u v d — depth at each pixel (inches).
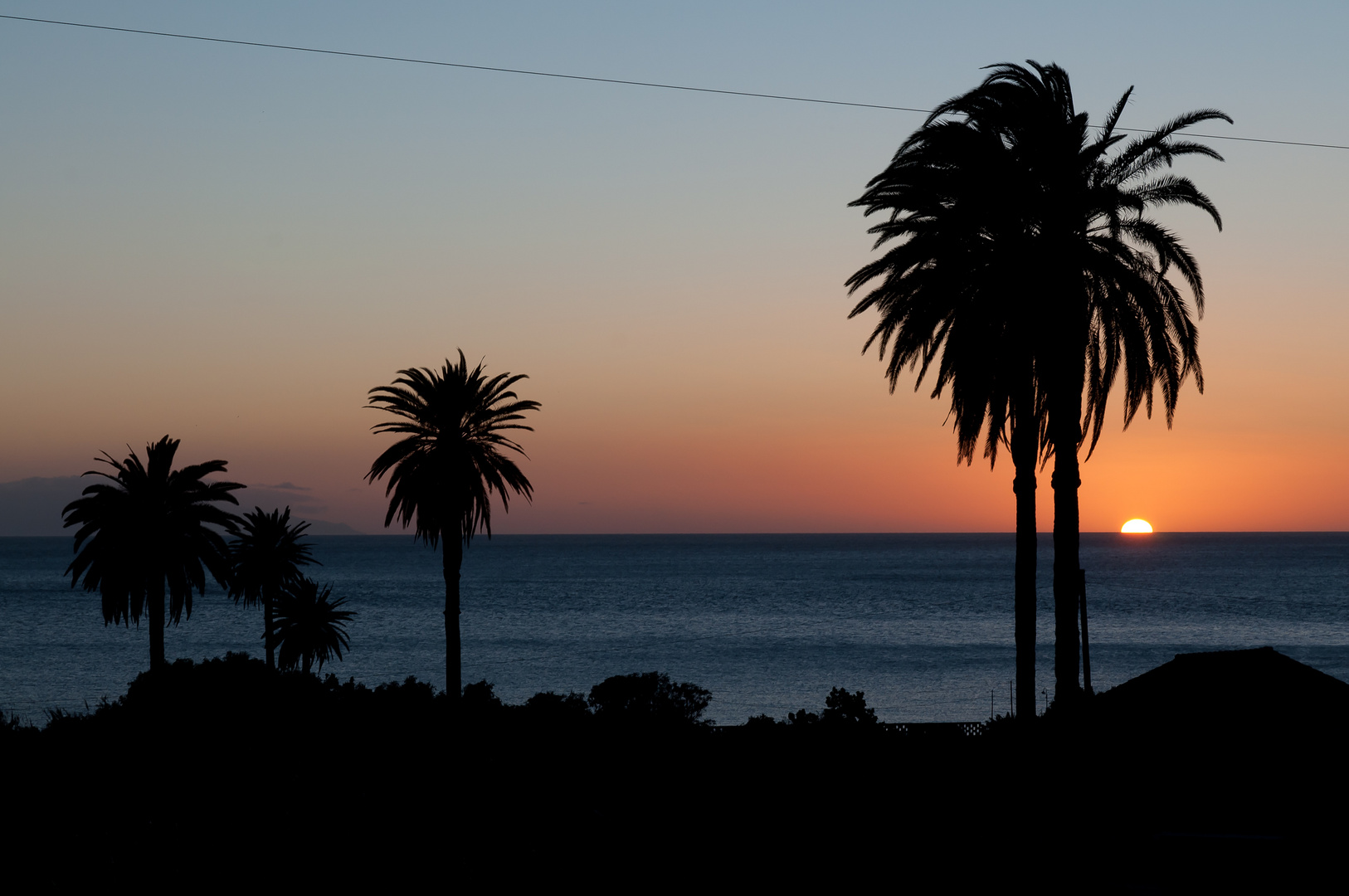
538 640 5757.9
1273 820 1016.9
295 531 3161.9
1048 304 1178.6
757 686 3966.5
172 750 1342.3
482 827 1034.7
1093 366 1235.2
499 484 2190.0
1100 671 4197.8
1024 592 1301.7
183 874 896.9
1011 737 1262.3
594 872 910.4
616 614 7337.6
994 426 1263.5
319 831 1013.8
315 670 4525.1
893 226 1323.8
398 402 2165.4
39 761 1285.7
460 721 1504.7
